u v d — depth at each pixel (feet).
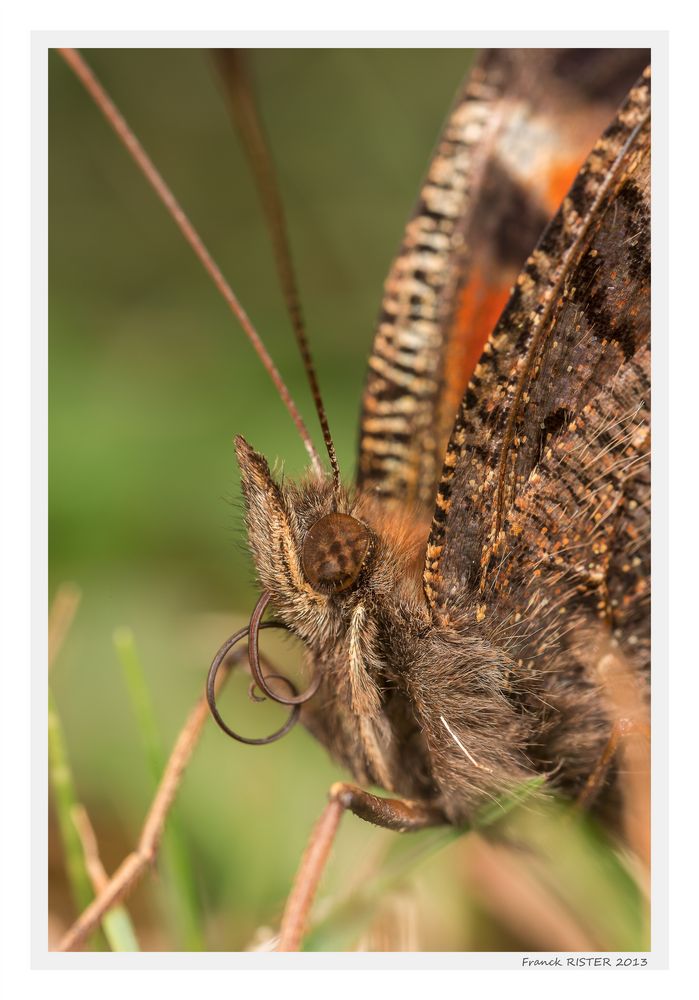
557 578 0.21
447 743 0.21
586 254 0.20
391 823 0.21
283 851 0.23
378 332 0.23
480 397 0.20
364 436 0.23
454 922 0.22
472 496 0.21
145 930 0.23
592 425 0.20
